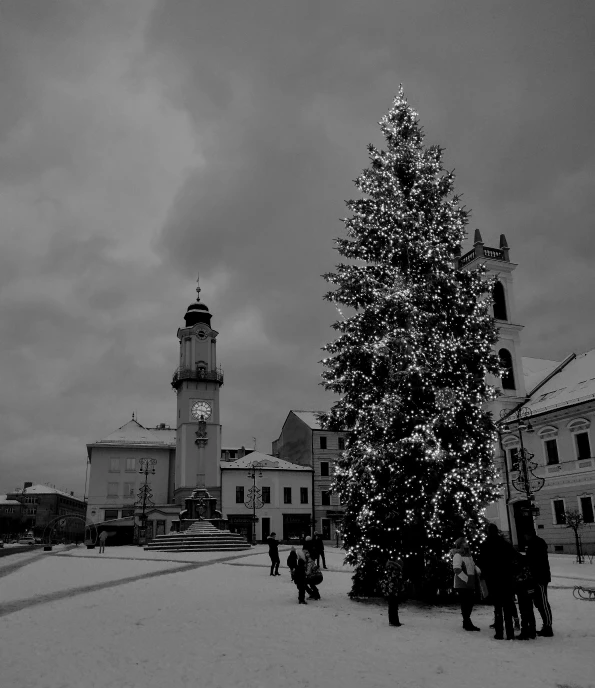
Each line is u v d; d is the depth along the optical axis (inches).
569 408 1557.6
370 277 737.6
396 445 647.8
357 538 684.1
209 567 1108.5
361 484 663.1
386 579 505.4
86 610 575.5
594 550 1454.2
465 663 358.6
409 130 808.3
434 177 770.8
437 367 682.2
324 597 672.4
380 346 688.4
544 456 1628.9
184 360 2952.8
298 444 2972.4
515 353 1881.2
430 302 719.7
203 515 2076.8
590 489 1486.2
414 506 647.1
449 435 679.7
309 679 324.2
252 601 638.5
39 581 873.5
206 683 317.1
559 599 634.8
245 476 2753.4
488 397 708.7
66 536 4121.6
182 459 2778.1
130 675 334.3
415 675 331.9
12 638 438.9
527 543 454.0
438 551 635.5
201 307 3142.2
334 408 740.7
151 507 2625.5
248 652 390.3
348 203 791.1
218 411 2883.9
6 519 5733.3
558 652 385.7
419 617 540.4
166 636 443.5
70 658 374.9
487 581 445.7
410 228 741.3
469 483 647.1
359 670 343.6
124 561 1317.7
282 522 2706.7
